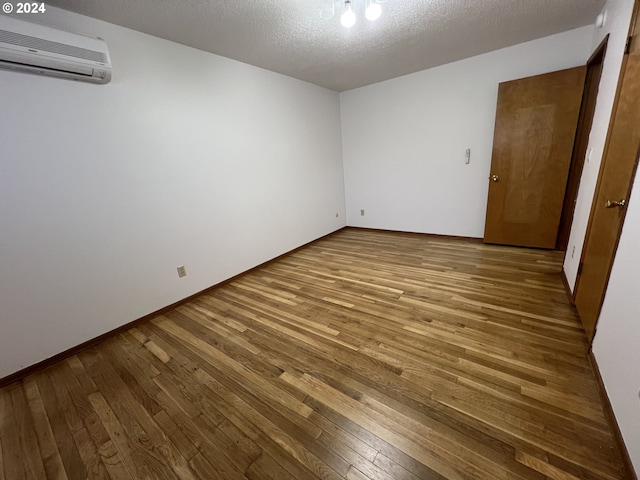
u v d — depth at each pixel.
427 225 4.24
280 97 3.46
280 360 1.81
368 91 4.20
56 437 1.39
